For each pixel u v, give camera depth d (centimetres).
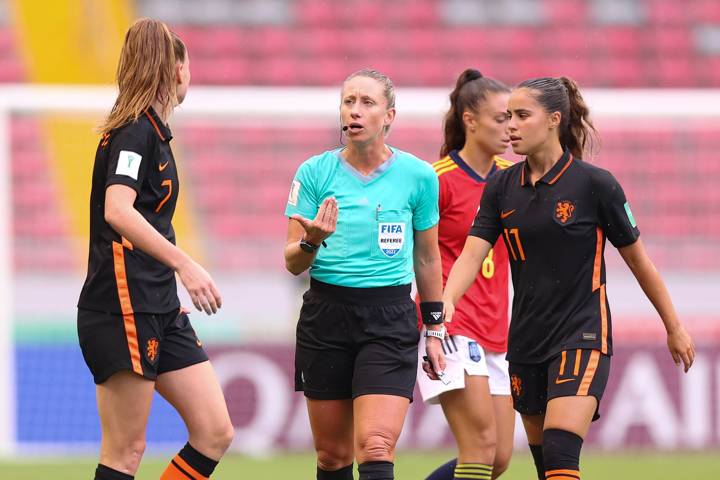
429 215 1817
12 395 3394
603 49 5038
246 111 3603
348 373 1806
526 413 1839
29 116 4031
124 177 1567
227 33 4981
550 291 1758
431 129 3925
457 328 1992
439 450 3384
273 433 3447
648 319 3612
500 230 1855
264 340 3503
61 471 2978
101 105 3662
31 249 4041
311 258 1711
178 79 1681
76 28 4806
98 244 1628
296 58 4956
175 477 1698
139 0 4934
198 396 1695
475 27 5050
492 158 2106
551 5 5116
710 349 3503
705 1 5200
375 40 5003
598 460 3206
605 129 3997
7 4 4784
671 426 3453
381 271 1778
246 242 3969
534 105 1762
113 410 1622
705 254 3944
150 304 1622
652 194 4000
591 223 1753
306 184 1798
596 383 1706
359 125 1744
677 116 3641
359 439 1716
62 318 3534
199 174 4044
